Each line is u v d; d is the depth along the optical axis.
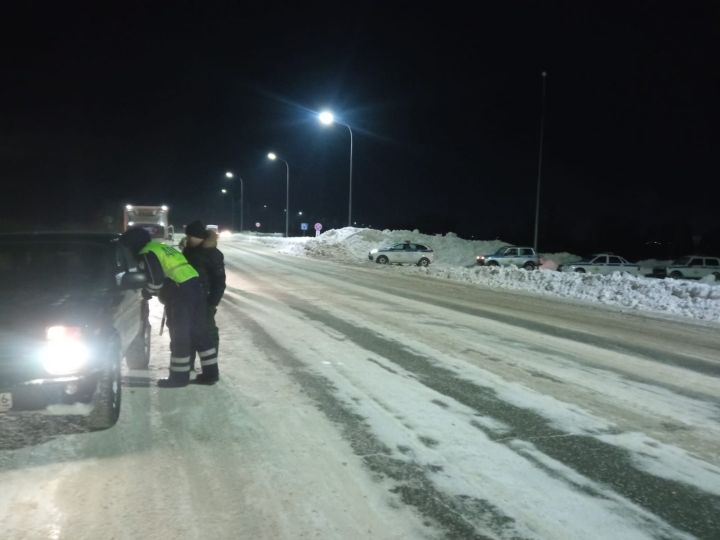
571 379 7.45
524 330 11.09
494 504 4.05
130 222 33.19
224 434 5.22
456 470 4.58
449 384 7.03
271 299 14.72
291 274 22.91
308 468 4.55
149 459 4.64
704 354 9.53
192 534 3.56
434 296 16.61
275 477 4.38
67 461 4.57
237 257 33.97
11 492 4.05
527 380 7.32
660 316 14.34
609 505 4.07
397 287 18.97
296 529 3.65
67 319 4.79
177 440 5.05
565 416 5.96
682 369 8.30
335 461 4.70
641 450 5.11
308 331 10.30
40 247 6.13
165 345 8.98
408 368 7.77
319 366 7.77
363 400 6.31
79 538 3.50
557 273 22.03
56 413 4.71
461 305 14.69
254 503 3.97
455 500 4.09
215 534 3.57
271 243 52.97
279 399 6.28
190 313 6.61
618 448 5.14
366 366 7.82
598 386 7.16
